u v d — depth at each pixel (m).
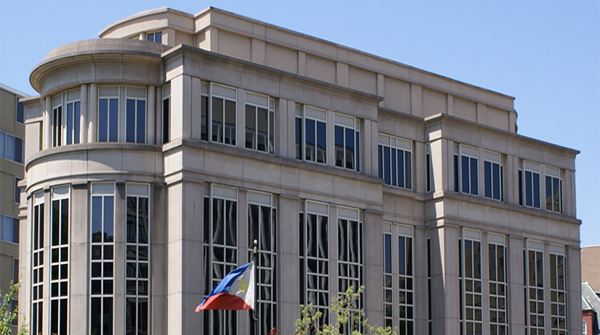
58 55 44.84
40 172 44.94
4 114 72.50
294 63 51.50
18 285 39.19
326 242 47.66
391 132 54.00
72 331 42.12
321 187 47.88
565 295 60.81
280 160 46.22
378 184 50.56
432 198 54.41
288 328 44.94
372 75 55.31
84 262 42.59
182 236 42.16
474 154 56.59
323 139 48.84
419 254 54.12
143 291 42.59
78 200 43.28
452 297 53.19
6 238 71.31
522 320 56.97
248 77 46.09
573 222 62.06
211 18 48.66
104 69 44.59
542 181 60.88
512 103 63.69
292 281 45.59
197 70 44.16
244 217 44.53
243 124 45.47
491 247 56.25
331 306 45.66
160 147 43.97
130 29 50.50
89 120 44.47
